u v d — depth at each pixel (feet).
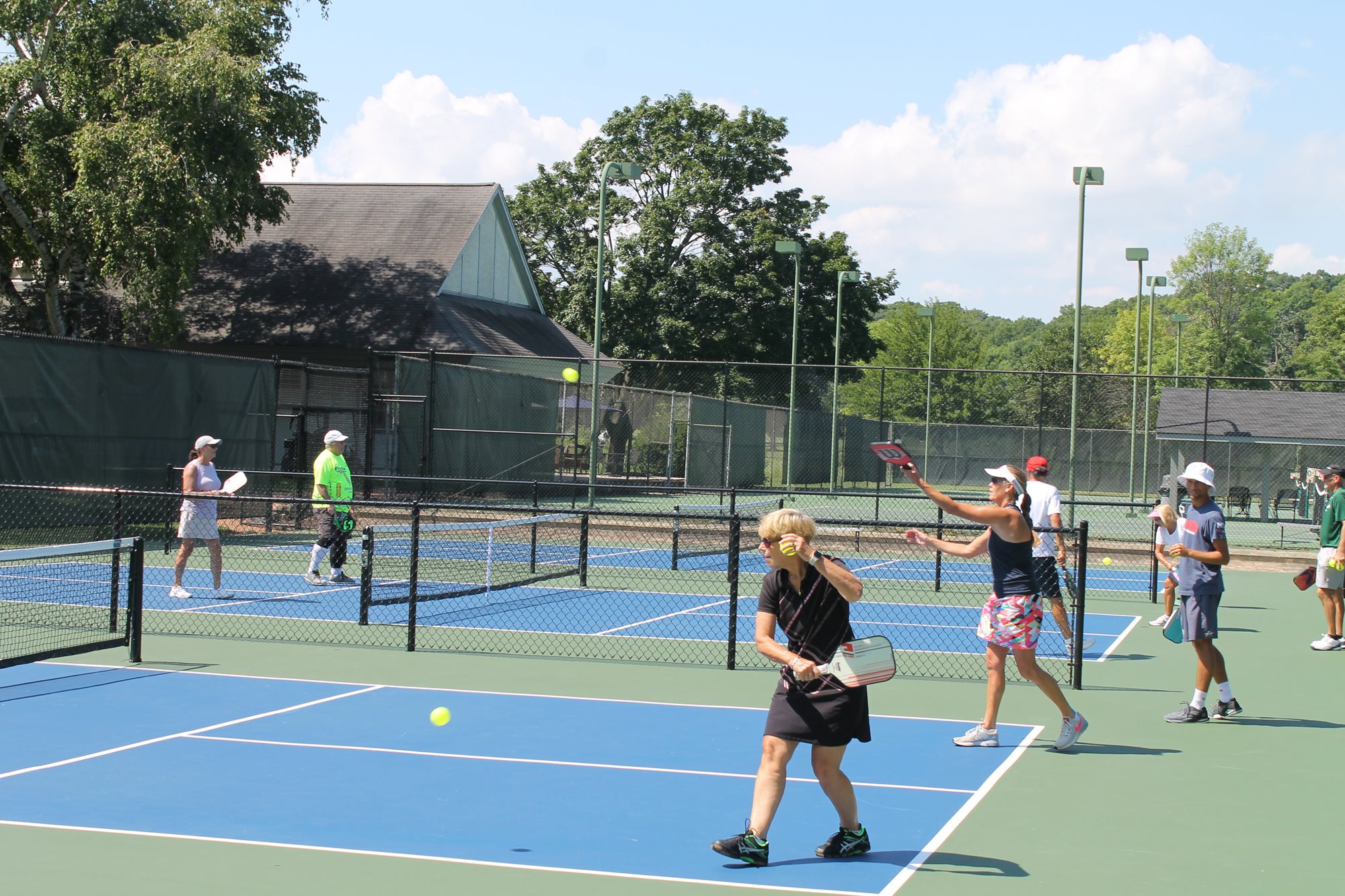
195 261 79.20
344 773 23.07
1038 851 19.10
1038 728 28.40
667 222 164.55
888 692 32.78
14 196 86.12
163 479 70.54
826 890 17.10
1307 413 124.36
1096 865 18.43
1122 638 43.70
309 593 50.21
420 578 56.08
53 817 20.04
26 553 31.89
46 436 62.54
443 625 42.70
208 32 77.41
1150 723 29.30
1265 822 20.93
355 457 88.84
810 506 98.22
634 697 30.89
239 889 16.76
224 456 75.51
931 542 26.84
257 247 120.57
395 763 23.88
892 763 24.82
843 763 24.76
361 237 121.39
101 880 17.02
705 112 171.63
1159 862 18.62
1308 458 122.52
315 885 16.96
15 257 93.66
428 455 80.43
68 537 64.08
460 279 121.29
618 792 22.07
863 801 21.91
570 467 111.45
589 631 42.04
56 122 78.89
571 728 27.22
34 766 23.20
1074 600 35.22
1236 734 28.14
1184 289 263.70
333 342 109.19
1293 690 33.99
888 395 164.14
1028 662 25.98
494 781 22.68
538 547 73.05
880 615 48.55
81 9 77.05
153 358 69.41
